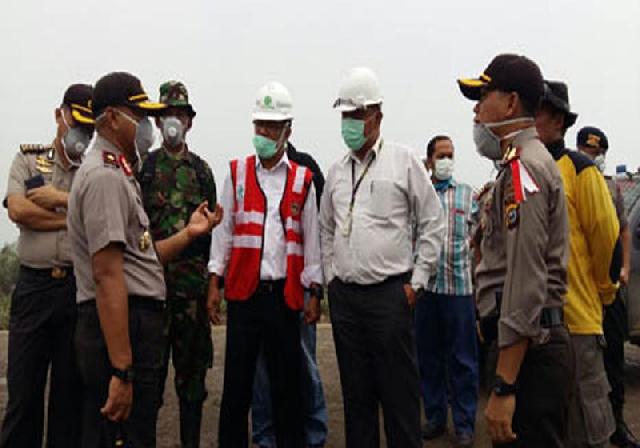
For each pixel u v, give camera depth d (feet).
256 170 15.62
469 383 18.02
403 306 14.01
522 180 9.56
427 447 18.06
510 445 9.90
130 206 11.03
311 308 15.53
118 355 10.63
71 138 14.01
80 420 14.34
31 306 14.10
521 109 10.00
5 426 14.21
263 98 15.19
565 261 9.85
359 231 14.12
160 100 16.39
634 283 22.95
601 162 19.20
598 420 11.81
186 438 16.46
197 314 16.35
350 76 14.21
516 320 9.37
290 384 15.40
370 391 14.38
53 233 14.01
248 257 15.24
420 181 14.34
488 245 10.22
